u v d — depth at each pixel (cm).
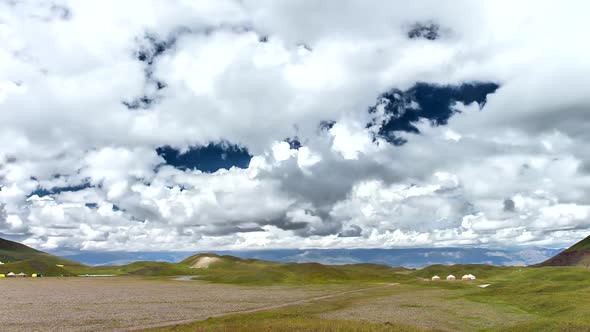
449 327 6262
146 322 6419
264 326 5541
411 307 9112
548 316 7119
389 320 6906
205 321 6406
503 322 6762
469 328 6200
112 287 16388
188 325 5906
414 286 17400
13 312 7544
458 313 7969
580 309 6938
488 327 6288
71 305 8931
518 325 5947
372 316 7450
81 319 6694
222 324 5991
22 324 6125
